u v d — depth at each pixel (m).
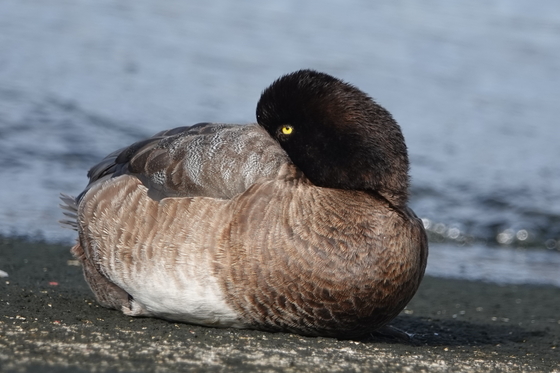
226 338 7.15
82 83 21.98
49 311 8.04
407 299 7.71
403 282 7.49
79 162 17.33
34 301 8.55
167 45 26.02
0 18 26.70
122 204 7.81
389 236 7.38
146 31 27.19
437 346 8.28
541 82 26.31
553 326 10.14
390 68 25.97
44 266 11.14
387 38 29.02
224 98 21.95
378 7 32.88
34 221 14.00
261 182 7.43
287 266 7.21
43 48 24.44
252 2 31.92
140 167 8.02
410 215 7.84
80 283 10.24
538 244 15.83
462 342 8.82
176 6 30.42
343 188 7.61
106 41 25.78
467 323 10.05
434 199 17.25
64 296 9.10
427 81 25.23
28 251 12.01
